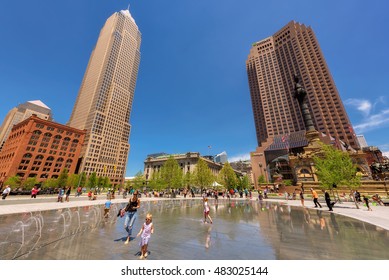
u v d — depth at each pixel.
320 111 104.50
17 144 85.88
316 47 117.50
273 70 130.50
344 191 33.75
